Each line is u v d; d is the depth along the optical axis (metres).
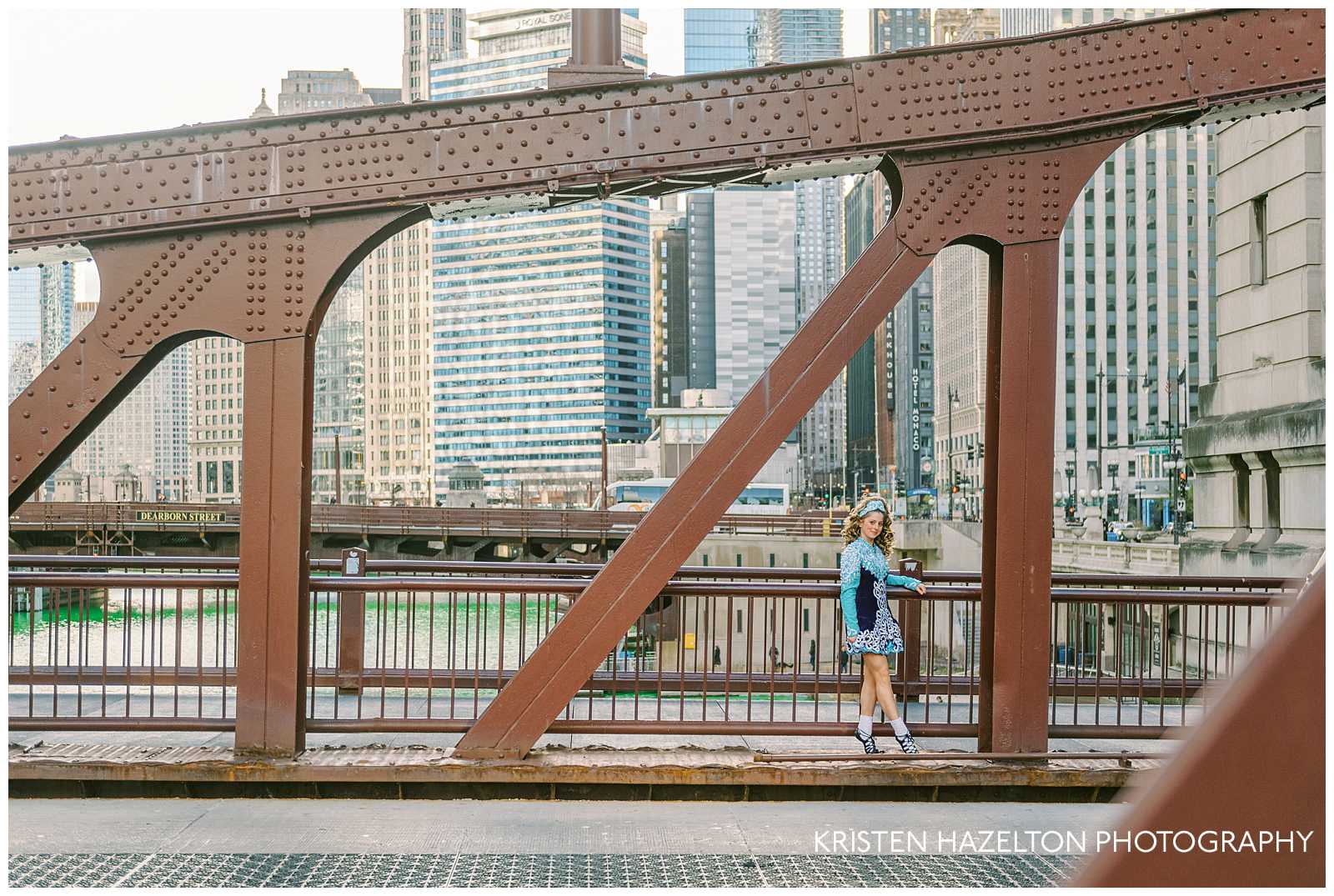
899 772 5.82
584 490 153.38
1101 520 43.94
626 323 160.50
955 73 5.70
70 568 7.12
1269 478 17.67
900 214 5.74
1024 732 5.89
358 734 6.74
